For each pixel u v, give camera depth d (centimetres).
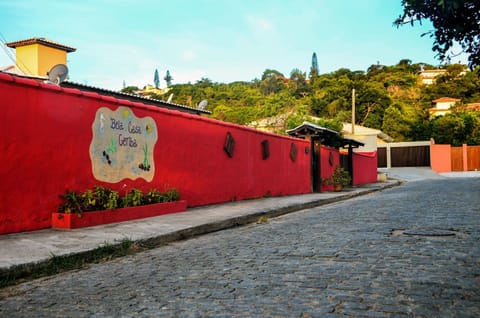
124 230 753
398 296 367
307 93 9056
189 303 368
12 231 708
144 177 1024
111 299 391
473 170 4466
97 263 570
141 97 2048
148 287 429
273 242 674
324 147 2259
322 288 398
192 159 1210
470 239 624
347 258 522
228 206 1230
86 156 859
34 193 746
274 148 1731
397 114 6094
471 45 423
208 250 636
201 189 1248
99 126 893
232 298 377
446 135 5303
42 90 768
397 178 3722
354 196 1892
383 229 744
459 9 390
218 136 1343
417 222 816
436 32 419
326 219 966
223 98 9381
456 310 331
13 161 711
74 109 834
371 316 321
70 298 401
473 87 8188
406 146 4800
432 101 8288
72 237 677
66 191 808
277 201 1414
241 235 785
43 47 2861
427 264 478
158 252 639
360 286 400
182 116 1171
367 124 6562
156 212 973
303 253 566
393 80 8725
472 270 448
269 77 11762
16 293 428
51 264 528
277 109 4941
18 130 721
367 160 3139
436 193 1636
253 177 1556
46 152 771
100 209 837
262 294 386
